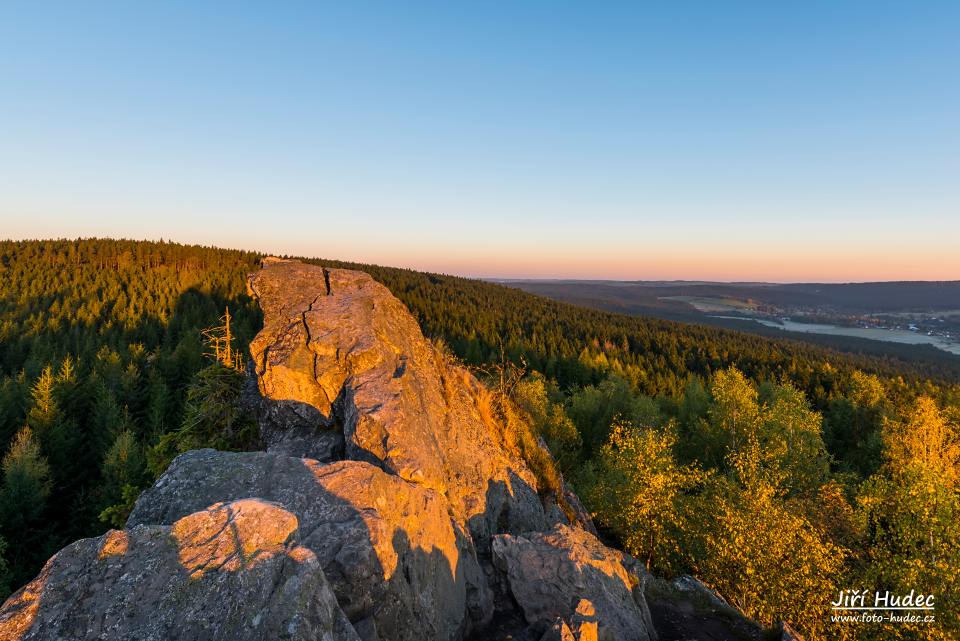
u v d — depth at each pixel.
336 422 14.26
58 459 45.28
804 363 100.81
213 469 8.99
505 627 10.59
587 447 53.56
